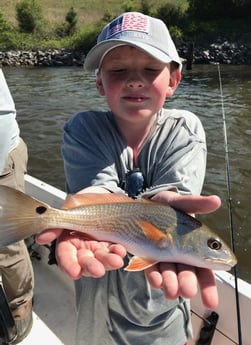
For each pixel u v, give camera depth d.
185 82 6.22
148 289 0.56
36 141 3.47
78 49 9.80
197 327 0.75
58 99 4.94
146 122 0.61
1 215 0.46
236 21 10.66
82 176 0.60
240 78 6.60
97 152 0.61
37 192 1.07
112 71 0.59
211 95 5.14
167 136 0.61
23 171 0.84
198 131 0.62
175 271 0.47
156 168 0.60
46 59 9.20
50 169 2.97
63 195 1.00
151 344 0.59
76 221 0.49
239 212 2.27
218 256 0.48
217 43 9.81
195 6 11.12
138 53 0.57
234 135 3.46
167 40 0.60
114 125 0.63
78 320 0.61
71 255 0.45
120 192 0.57
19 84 6.10
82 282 0.60
